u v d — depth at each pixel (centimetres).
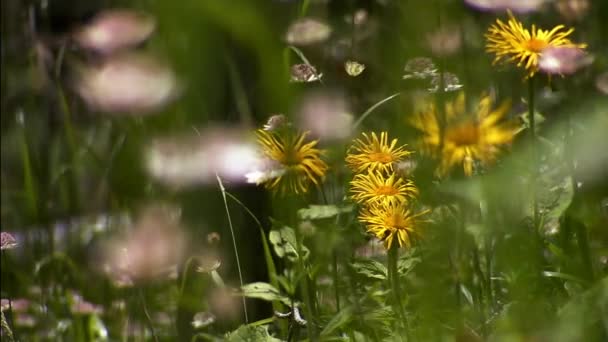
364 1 413
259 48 313
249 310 383
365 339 353
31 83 432
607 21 423
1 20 452
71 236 420
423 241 351
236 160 322
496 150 338
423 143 339
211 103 308
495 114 339
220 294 371
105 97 250
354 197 354
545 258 368
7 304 391
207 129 323
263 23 302
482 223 355
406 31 324
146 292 379
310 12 411
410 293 360
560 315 341
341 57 401
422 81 351
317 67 399
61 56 408
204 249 377
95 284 407
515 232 349
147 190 379
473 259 364
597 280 356
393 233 350
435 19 324
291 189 346
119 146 394
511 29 354
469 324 359
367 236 361
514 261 349
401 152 353
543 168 360
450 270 356
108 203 413
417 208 354
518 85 392
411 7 324
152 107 251
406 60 331
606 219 359
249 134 341
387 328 357
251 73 371
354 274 358
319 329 359
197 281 379
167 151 323
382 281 362
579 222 359
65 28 479
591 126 301
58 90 412
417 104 349
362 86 398
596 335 338
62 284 405
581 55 352
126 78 250
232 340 358
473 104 354
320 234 348
